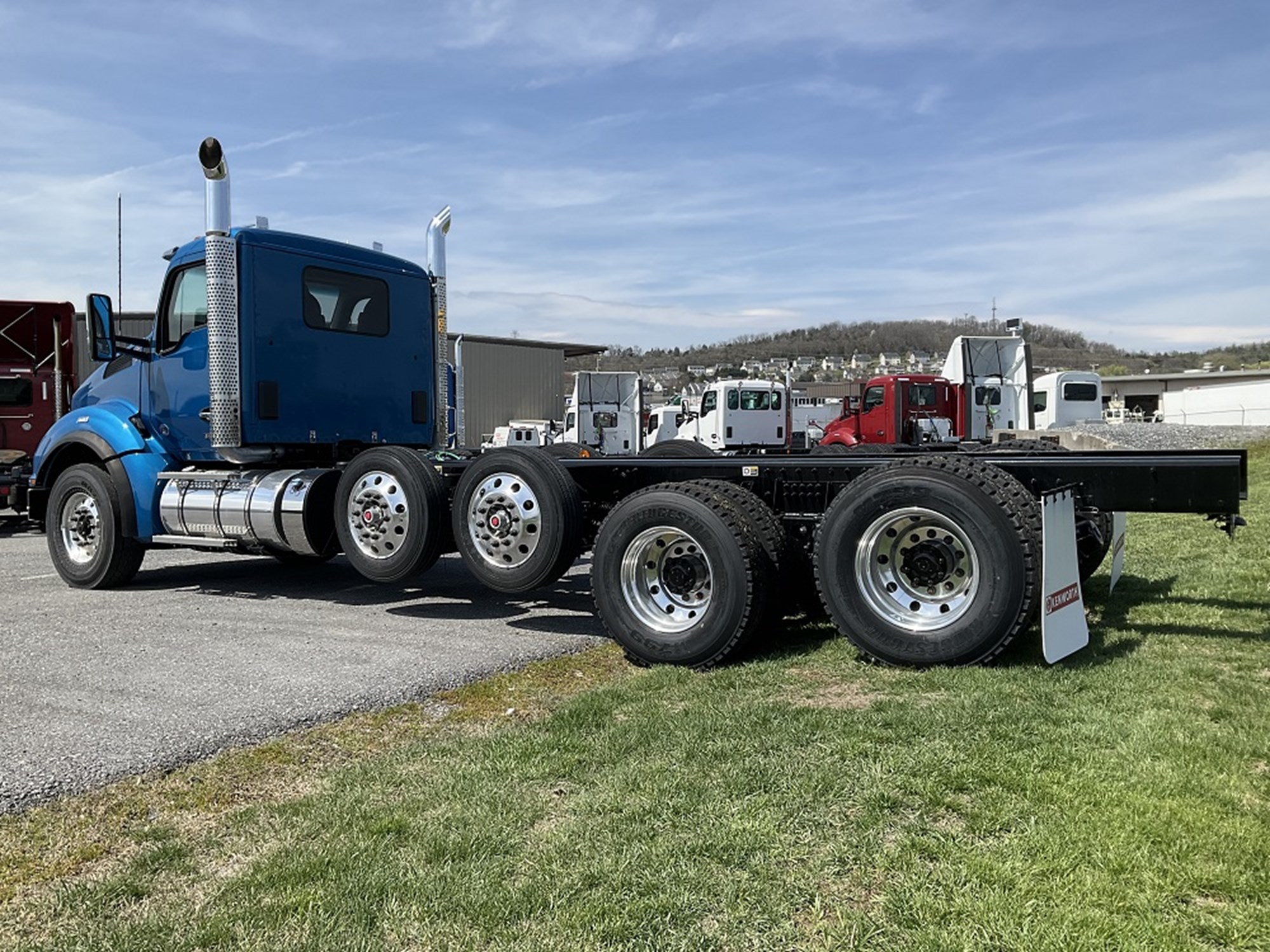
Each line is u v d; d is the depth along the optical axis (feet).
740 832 9.68
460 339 31.48
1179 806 9.81
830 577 16.52
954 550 15.84
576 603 24.62
